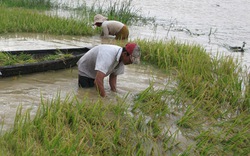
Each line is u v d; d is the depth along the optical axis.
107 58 5.51
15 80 6.25
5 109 4.94
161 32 13.68
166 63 7.90
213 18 18.41
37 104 5.25
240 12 21.30
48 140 3.96
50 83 6.27
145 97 5.86
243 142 5.02
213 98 6.30
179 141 4.82
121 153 4.28
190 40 12.50
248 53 11.30
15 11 13.14
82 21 12.44
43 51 7.57
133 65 8.18
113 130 4.68
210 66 8.12
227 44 12.41
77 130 4.52
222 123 5.46
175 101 6.00
